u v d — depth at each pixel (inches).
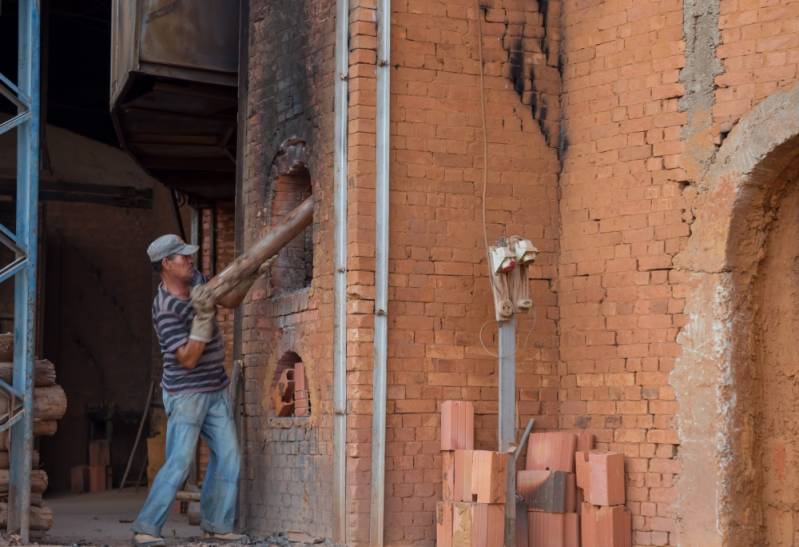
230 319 670.5
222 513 462.6
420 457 427.5
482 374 438.6
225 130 605.0
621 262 430.9
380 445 420.5
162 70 531.2
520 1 453.1
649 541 414.0
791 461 420.2
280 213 494.6
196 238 698.8
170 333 450.0
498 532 403.2
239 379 501.0
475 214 442.3
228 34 541.6
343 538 421.7
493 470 403.5
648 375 420.5
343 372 426.9
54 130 904.9
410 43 438.3
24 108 448.5
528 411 442.3
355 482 421.7
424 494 426.9
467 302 438.6
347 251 429.1
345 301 428.1
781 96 398.3
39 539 466.0
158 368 899.4
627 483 420.2
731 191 405.4
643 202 426.6
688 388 410.3
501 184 445.4
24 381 439.8
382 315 424.8
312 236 486.3
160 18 530.9
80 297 913.5
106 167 917.8
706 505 402.6
